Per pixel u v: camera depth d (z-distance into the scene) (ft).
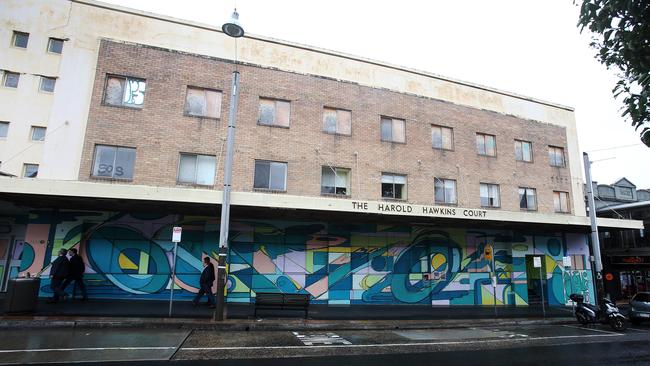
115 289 48.70
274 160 55.83
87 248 48.83
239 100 55.83
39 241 47.70
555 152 78.95
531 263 74.79
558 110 81.00
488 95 73.82
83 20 51.78
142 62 52.65
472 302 63.98
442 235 64.23
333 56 62.59
